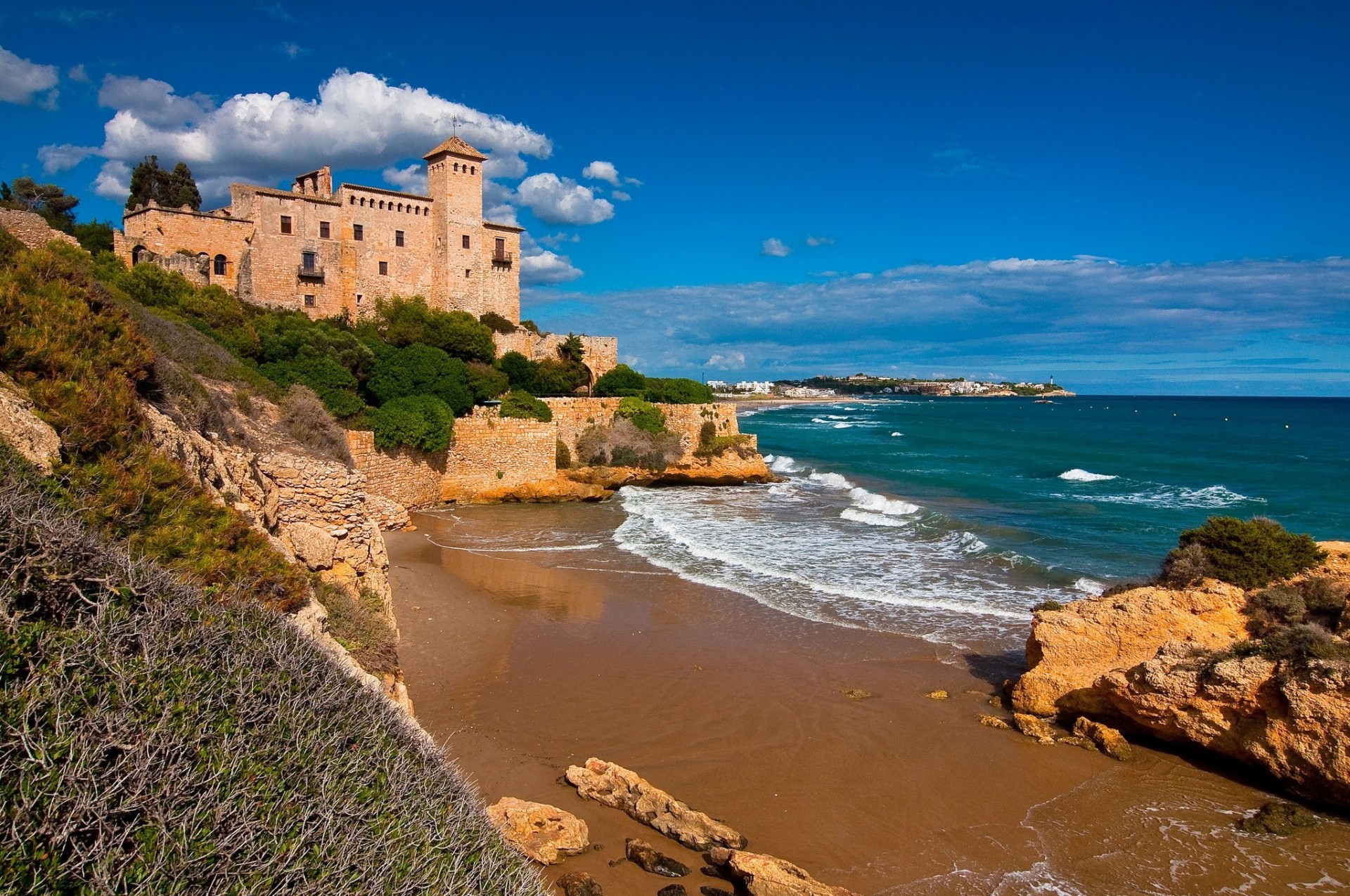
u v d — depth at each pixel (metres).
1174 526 37.81
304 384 35.50
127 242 51.94
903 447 85.25
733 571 28.58
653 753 14.88
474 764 13.87
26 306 12.20
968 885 11.27
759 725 16.14
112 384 11.98
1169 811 13.19
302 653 8.35
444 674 17.98
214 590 8.47
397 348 51.00
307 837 5.91
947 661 19.78
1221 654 14.40
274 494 17.73
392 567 27.00
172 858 5.06
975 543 32.66
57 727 5.12
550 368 61.97
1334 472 61.62
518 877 7.83
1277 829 12.52
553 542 33.62
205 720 6.21
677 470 54.41
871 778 14.16
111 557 7.36
